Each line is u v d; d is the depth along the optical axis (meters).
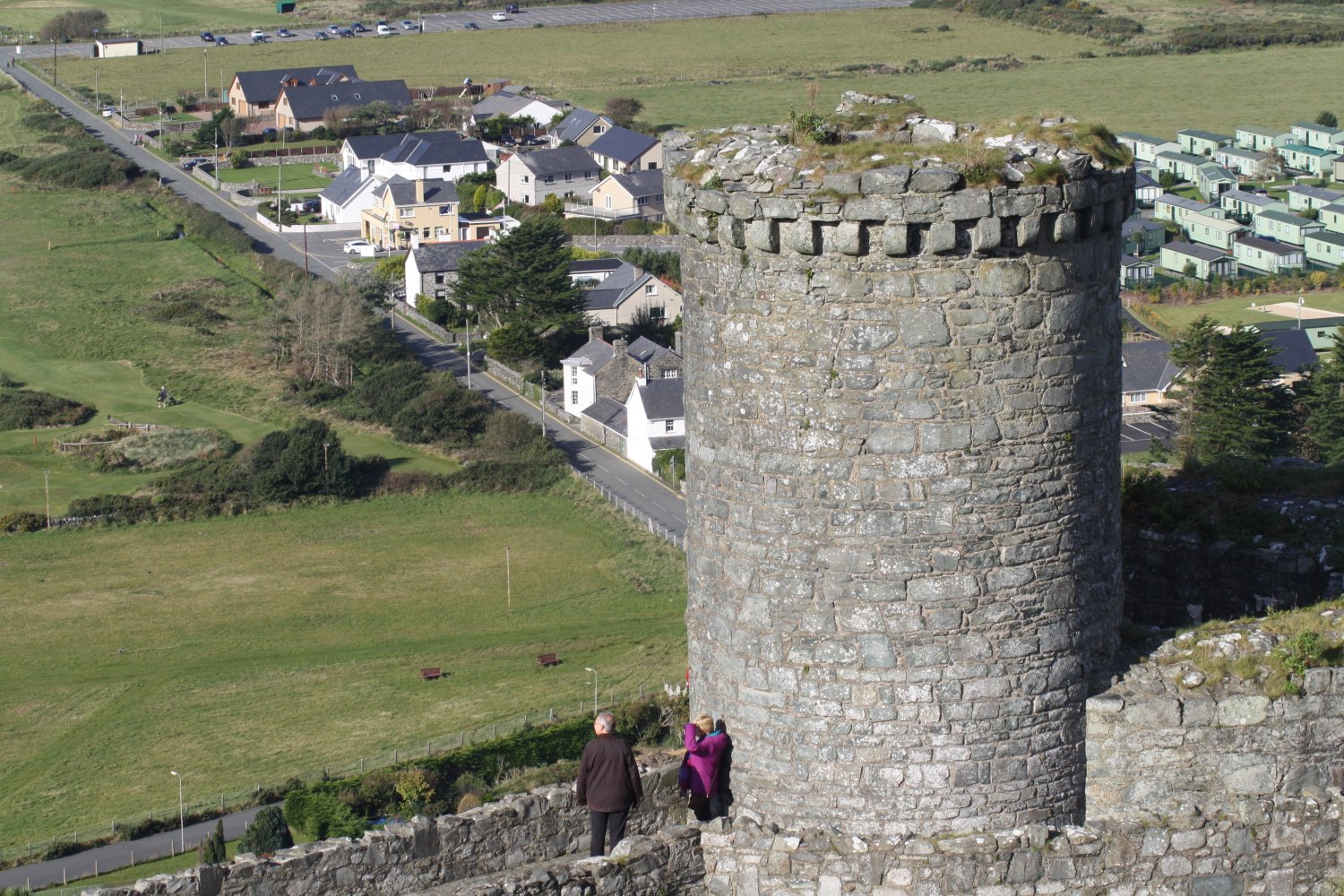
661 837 18.69
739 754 19.22
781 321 18.23
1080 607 18.75
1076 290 18.14
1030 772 18.81
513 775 64.00
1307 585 24.16
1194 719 19.06
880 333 17.95
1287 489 25.64
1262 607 24.55
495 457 112.81
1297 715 19.22
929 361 17.95
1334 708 19.30
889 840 18.31
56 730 74.06
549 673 79.06
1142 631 19.98
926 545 18.23
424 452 115.12
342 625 87.25
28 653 83.81
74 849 60.62
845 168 17.77
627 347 124.50
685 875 18.80
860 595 18.39
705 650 19.52
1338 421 85.19
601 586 92.00
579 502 105.38
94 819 63.97
